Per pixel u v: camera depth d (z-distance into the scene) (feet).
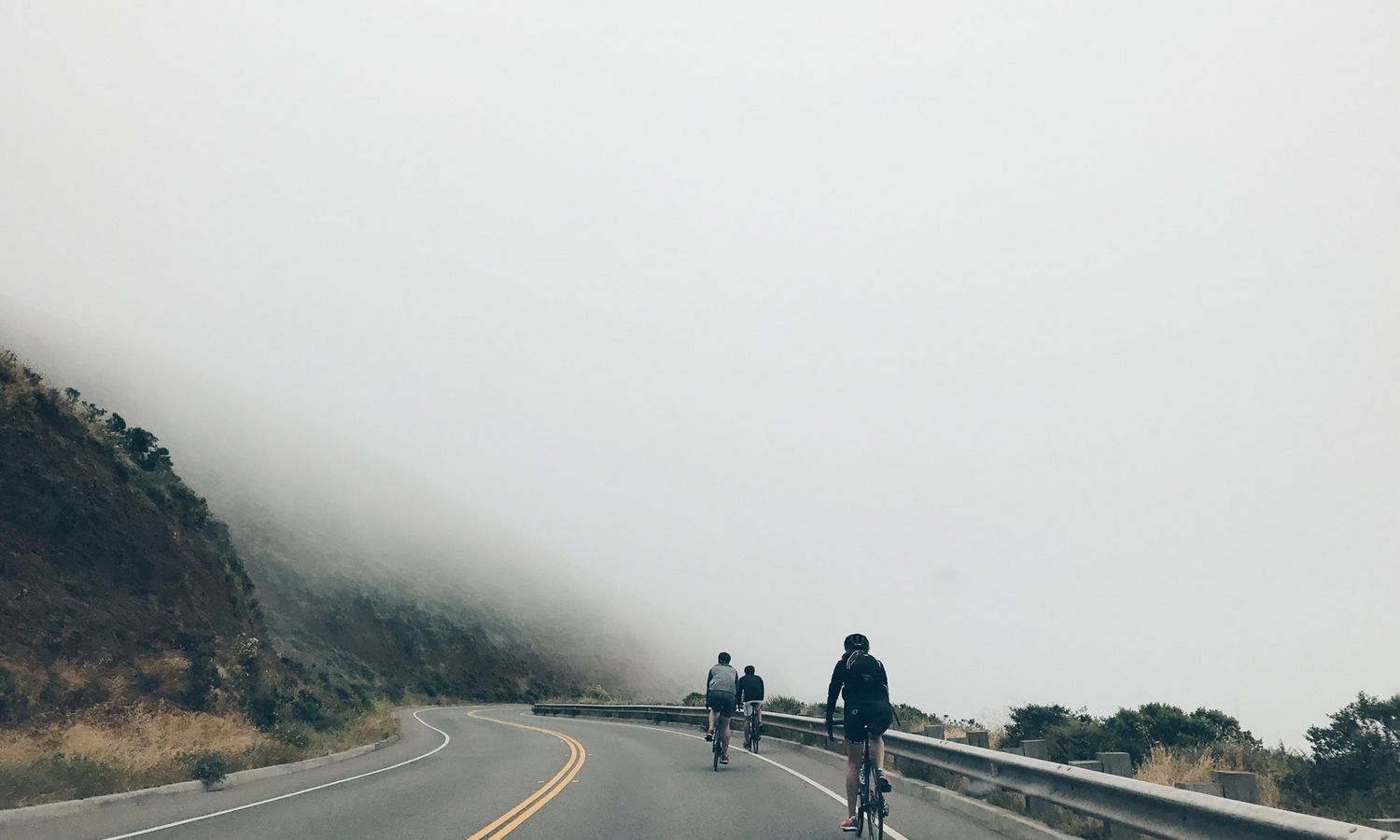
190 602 92.73
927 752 40.68
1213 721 44.27
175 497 111.24
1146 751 40.37
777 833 29.89
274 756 57.98
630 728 108.47
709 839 28.86
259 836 29.73
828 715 30.37
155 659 79.05
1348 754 31.24
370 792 42.24
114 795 38.58
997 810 30.71
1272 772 34.45
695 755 64.64
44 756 46.11
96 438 99.66
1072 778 25.05
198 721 69.36
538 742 82.33
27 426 87.97
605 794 40.63
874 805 28.14
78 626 74.74
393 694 242.37
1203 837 18.71
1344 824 14.78
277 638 228.84
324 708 101.60
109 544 87.04
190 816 34.71
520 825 31.71
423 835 29.71
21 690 61.77
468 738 92.02
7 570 73.05
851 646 30.58
